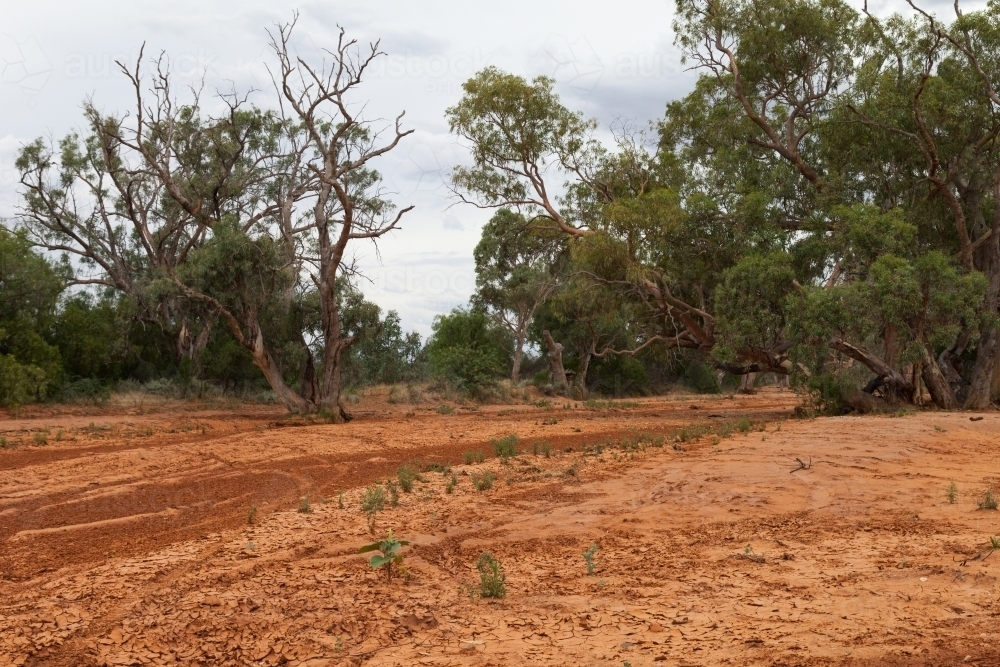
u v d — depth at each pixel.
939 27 31.50
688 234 32.50
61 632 6.14
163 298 34.47
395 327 48.84
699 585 7.22
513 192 35.97
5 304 32.62
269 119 42.41
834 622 6.05
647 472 13.93
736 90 35.41
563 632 6.07
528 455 16.81
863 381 37.75
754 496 11.49
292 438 21.50
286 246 32.56
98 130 35.69
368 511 10.72
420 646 5.85
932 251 28.52
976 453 16.78
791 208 35.84
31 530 9.93
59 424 25.47
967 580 7.04
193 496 12.37
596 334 52.12
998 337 31.11
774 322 28.84
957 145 31.30
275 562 8.13
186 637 6.05
